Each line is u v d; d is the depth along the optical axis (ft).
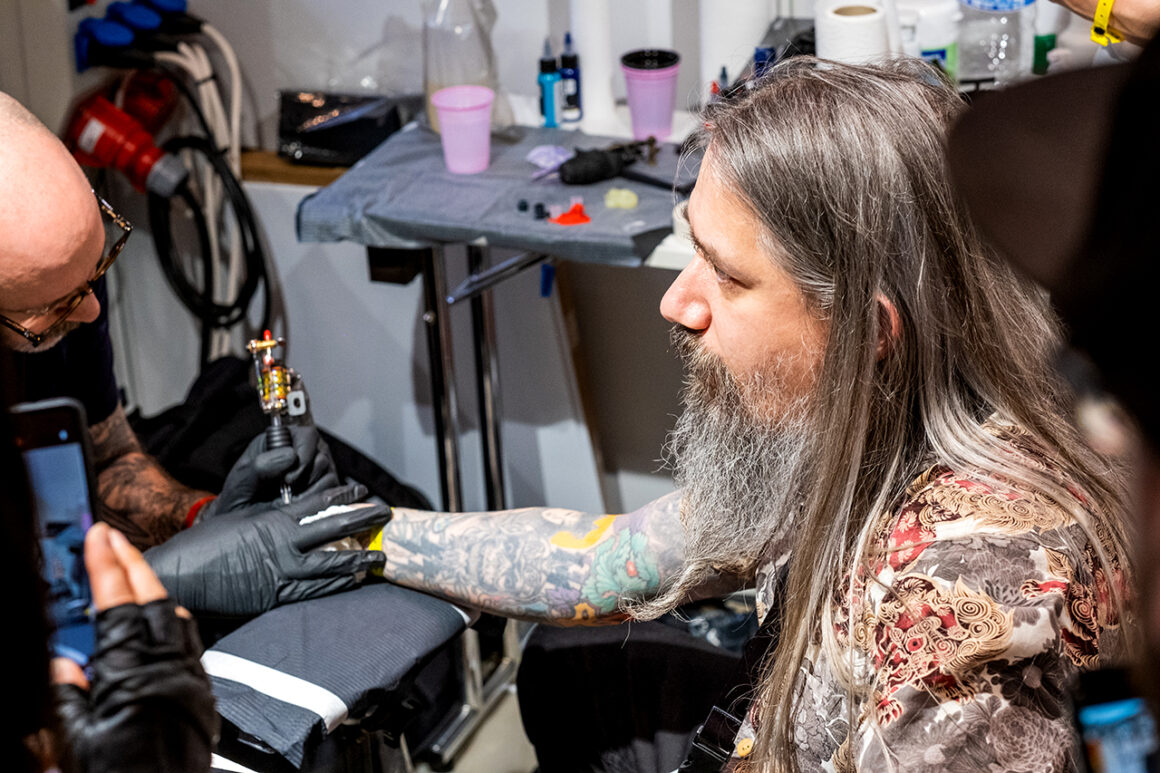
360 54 7.61
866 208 2.83
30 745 2.05
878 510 2.92
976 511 2.78
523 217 5.74
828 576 3.02
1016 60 6.28
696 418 3.44
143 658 2.48
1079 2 4.95
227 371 6.67
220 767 3.49
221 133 7.64
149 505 5.02
